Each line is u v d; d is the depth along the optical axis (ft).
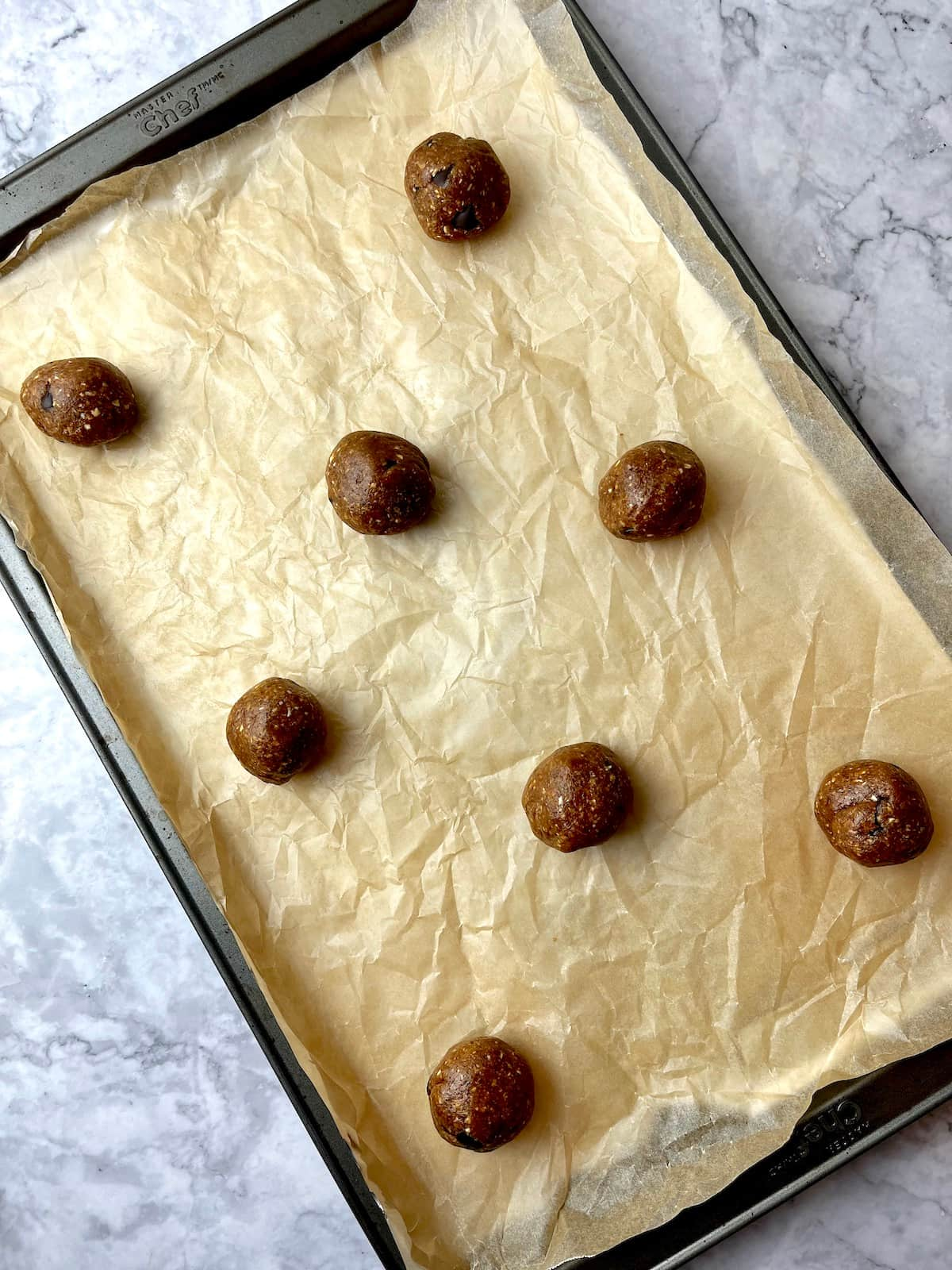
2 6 1.52
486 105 1.39
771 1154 1.28
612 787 1.27
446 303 1.39
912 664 1.31
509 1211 1.29
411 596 1.37
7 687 1.50
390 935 1.34
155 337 1.42
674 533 1.31
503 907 1.33
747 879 1.31
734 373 1.34
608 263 1.37
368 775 1.36
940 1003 1.27
